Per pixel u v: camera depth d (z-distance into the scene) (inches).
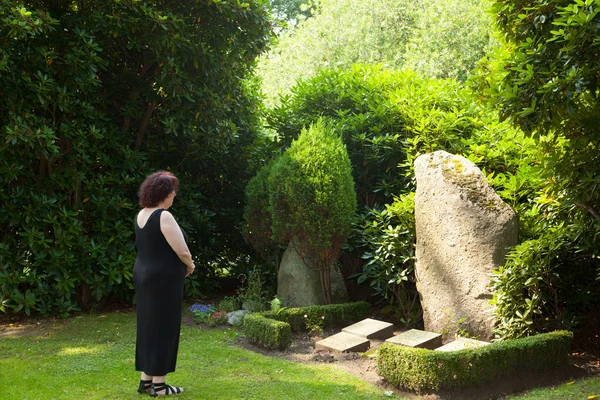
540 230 216.5
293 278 280.1
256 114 363.6
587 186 181.3
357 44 626.2
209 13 301.3
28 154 258.8
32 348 219.8
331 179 264.1
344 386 173.2
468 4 584.4
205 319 269.6
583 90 159.6
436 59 556.1
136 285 166.1
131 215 304.3
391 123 292.8
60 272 279.1
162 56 288.8
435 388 163.5
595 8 157.8
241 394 165.5
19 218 269.9
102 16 277.1
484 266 213.5
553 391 163.5
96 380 178.7
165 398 161.9
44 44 273.9
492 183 246.4
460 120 278.4
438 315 225.3
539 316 215.5
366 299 304.3
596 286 221.9
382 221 260.2
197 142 332.2
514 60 177.8
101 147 292.0
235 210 358.3
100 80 308.0
